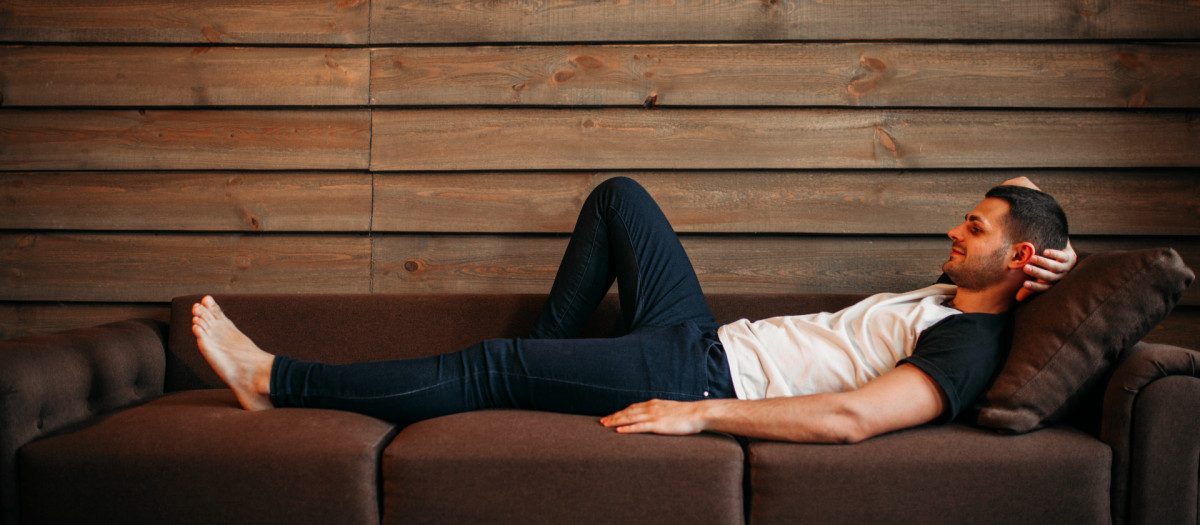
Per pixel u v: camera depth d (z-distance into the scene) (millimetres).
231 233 2029
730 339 1500
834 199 1976
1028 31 1944
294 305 1850
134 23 2018
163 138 2023
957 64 1958
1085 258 1377
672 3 1995
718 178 1994
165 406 1414
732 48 1990
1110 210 1929
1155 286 1227
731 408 1263
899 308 1480
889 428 1216
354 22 2023
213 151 2021
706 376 1426
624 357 1414
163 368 1804
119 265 2018
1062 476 1178
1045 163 1938
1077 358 1255
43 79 2018
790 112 1983
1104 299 1252
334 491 1189
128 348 1661
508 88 2006
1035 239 1391
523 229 2006
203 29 2018
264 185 2025
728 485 1183
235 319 1834
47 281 2012
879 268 1974
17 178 2021
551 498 1187
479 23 2014
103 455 1209
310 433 1233
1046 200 1424
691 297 1640
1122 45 1941
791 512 1181
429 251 2025
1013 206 1415
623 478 1183
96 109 2029
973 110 1966
